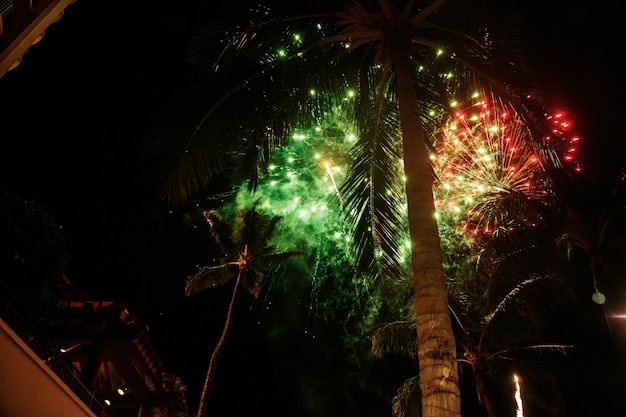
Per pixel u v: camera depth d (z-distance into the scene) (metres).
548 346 17.97
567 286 17.02
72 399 10.91
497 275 16.75
